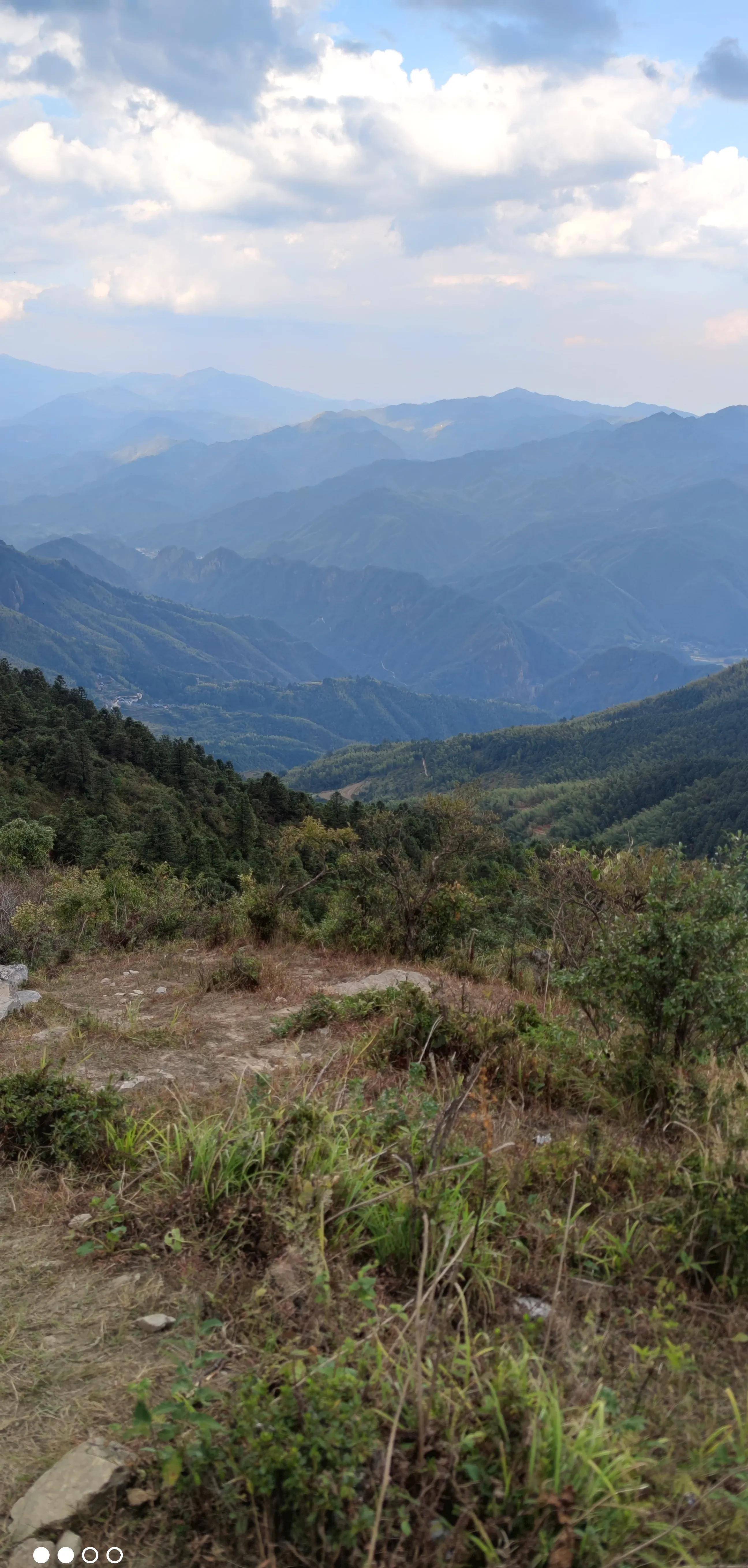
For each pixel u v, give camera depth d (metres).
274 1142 4.16
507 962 11.59
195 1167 4.07
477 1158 3.97
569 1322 3.05
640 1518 2.22
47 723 83.31
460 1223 3.50
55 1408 2.72
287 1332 2.99
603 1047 6.00
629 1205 3.88
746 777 153.00
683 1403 2.72
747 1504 2.22
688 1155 4.35
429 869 12.70
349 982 10.07
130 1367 2.90
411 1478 2.30
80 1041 7.27
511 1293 3.27
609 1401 2.58
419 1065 5.84
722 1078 5.62
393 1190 3.64
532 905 13.54
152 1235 3.73
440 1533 2.14
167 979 10.44
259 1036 7.58
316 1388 2.43
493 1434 2.39
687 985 5.43
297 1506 2.19
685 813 142.88
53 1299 3.32
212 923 13.81
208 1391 2.56
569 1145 4.49
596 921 9.39
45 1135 4.73
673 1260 3.53
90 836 41.31
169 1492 2.35
